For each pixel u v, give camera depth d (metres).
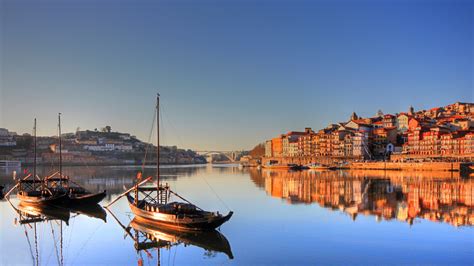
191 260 40.12
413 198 79.56
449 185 108.56
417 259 38.91
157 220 53.03
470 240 45.41
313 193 90.88
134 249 44.25
